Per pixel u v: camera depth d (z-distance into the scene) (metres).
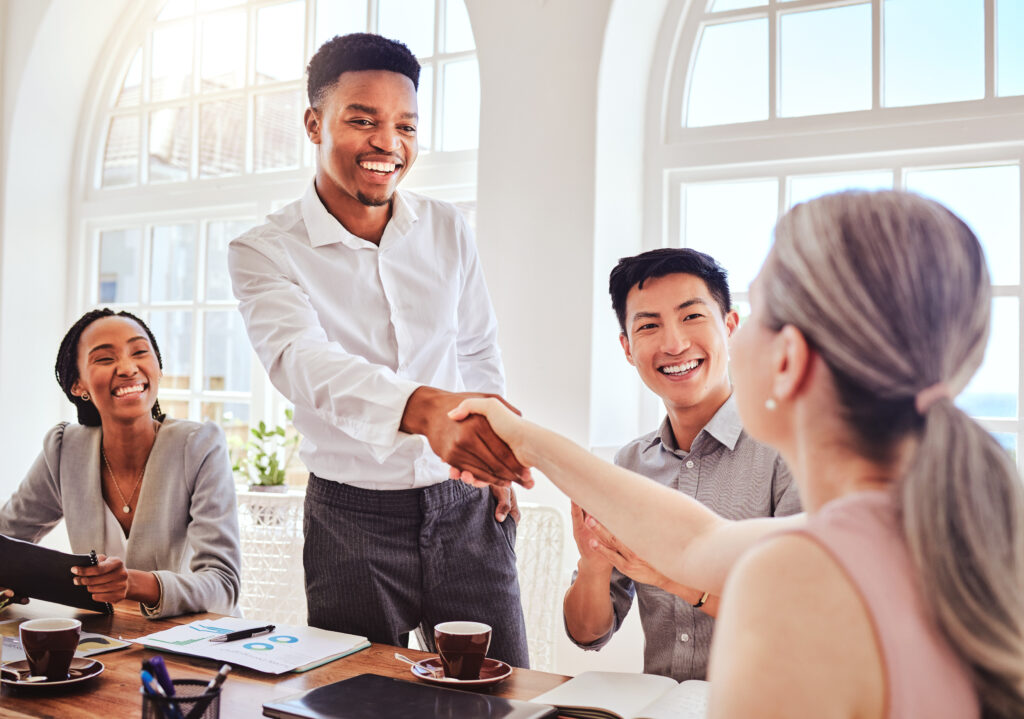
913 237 0.54
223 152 3.51
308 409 1.58
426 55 3.08
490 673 1.28
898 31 2.42
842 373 0.54
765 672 0.48
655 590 1.59
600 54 2.51
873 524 0.52
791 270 0.56
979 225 2.35
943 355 0.54
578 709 1.11
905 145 2.37
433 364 1.80
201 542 1.83
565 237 2.56
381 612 1.58
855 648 0.48
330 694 1.14
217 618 1.62
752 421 0.61
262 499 2.63
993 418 2.32
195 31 3.57
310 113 1.71
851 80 2.48
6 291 3.54
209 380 3.55
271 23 3.42
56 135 3.67
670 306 1.59
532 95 2.61
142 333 1.97
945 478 0.52
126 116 3.72
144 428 1.96
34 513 2.03
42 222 3.65
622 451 1.78
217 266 3.54
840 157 2.47
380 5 3.18
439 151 3.03
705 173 2.67
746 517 1.56
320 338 1.62
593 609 1.53
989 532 0.52
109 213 3.68
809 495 0.57
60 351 1.98
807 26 2.54
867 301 0.53
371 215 1.71
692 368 1.60
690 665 1.54
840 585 0.49
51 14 3.46
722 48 2.65
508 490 1.71
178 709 0.95
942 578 0.50
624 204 2.65
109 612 1.61
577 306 2.54
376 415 1.38
